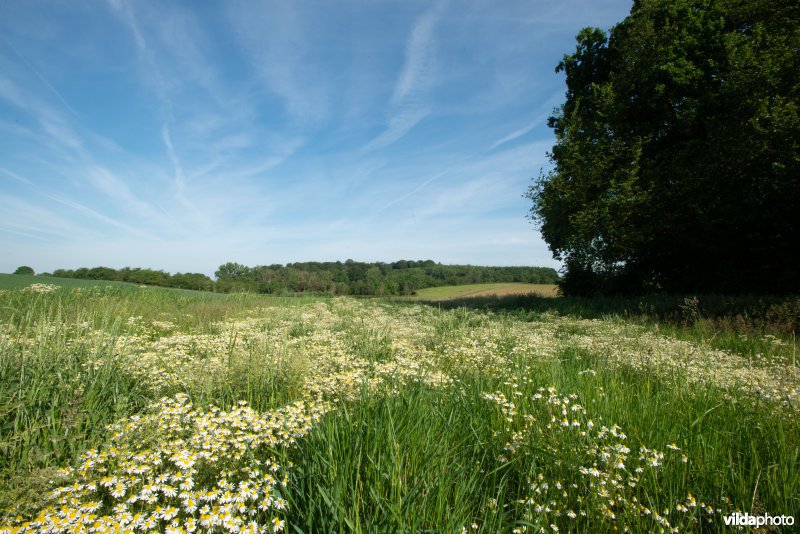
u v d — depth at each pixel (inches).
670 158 738.2
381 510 85.9
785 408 149.8
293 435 115.2
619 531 92.9
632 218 727.1
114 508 83.4
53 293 448.1
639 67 735.7
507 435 125.6
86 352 184.4
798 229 592.4
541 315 569.6
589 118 856.3
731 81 617.0
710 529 95.5
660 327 432.8
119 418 133.3
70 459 113.0
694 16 683.4
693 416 144.3
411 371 187.9
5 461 109.2
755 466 110.3
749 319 408.5
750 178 614.9
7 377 152.7
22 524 80.5
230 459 102.1
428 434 111.2
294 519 88.5
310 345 263.4
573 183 801.6
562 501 99.7
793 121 546.3
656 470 109.2
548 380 177.6
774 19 642.2
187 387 167.2
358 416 122.5
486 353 240.2
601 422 132.6
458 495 92.0
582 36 903.7
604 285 880.9
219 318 445.4
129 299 484.1
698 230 692.1
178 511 83.0
